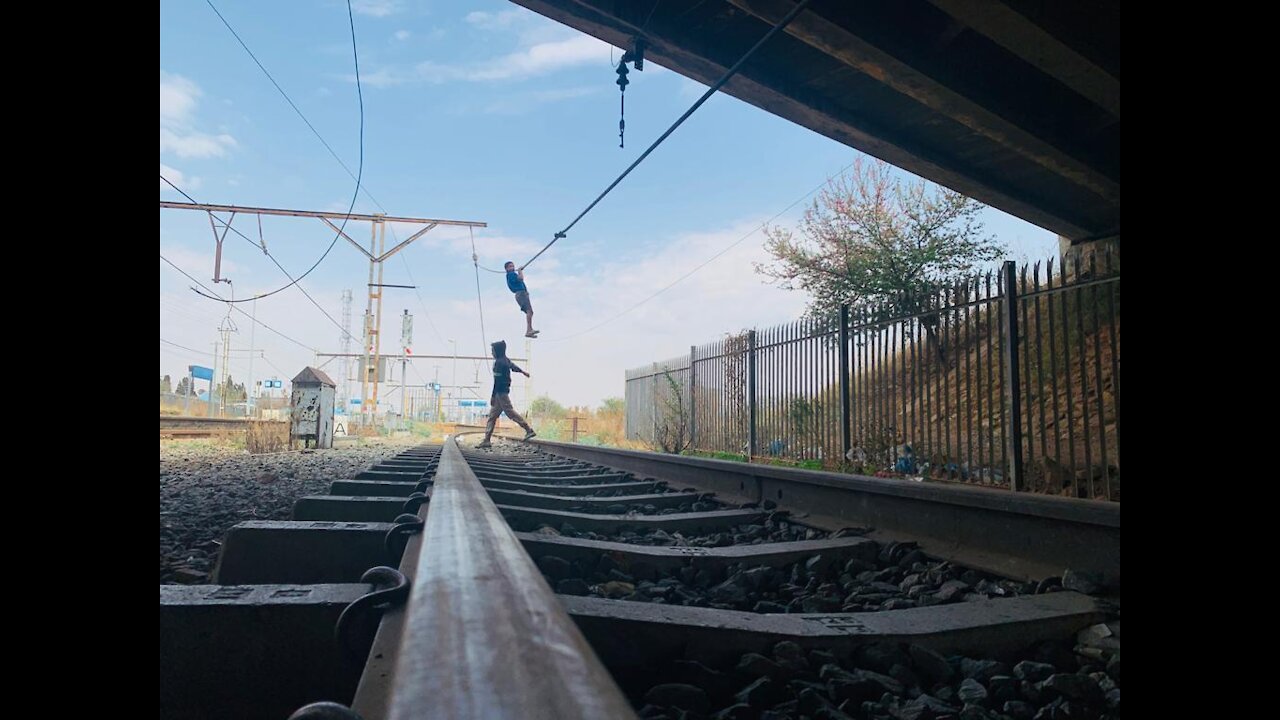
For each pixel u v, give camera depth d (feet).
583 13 33.91
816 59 38.50
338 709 3.64
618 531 18.10
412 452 44.98
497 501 20.76
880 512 16.89
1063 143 41.24
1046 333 34.81
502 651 3.53
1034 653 9.35
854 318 32.27
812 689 7.51
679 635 8.15
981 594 11.92
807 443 36.09
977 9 30.07
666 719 6.91
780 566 14.03
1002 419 23.89
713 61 37.24
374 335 136.05
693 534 18.76
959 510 14.66
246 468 37.88
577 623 7.91
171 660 6.72
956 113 39.04
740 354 44.16
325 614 6.85
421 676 3.32
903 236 62.64
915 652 8.54
